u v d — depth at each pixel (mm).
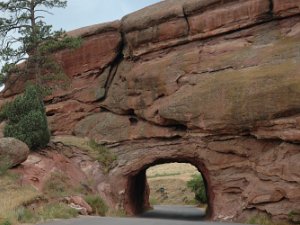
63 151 30203
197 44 30781
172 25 31719
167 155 30062
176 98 29375
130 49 34062
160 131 30594
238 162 26969
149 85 31438
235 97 26250
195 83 29141
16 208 17453
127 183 31188
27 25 31594
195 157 29000
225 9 29828
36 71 31641
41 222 16578
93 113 34938
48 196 22781
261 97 25125
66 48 34500
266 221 23766
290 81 24406
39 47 31625
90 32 35688
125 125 32500
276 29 28156
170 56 31516
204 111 27562
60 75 33031
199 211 38250
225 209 26453
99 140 32875
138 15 33938
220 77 27828
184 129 29953
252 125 25500
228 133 27062
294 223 23016
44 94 31047
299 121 23422
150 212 36438
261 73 25953
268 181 24781
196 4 30828
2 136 28953
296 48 25969
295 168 23516
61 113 35438
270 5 28391
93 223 17156
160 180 62594
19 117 28781
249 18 28938
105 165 31219
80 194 26031
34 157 26812
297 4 27375
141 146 31406
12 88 37406
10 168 24203
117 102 33531
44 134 28344
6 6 31078
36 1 31719
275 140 25453
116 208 29469
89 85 35375
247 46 28719
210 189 29750
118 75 34531
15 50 31188
